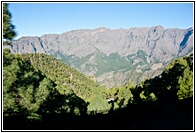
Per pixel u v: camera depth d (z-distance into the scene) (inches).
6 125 839.7
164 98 2041.1
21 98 1267.2
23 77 1328.7
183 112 968.9
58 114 1487.5
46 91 1489.9
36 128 948.6
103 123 1224.8
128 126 1029.8
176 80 2326.5
